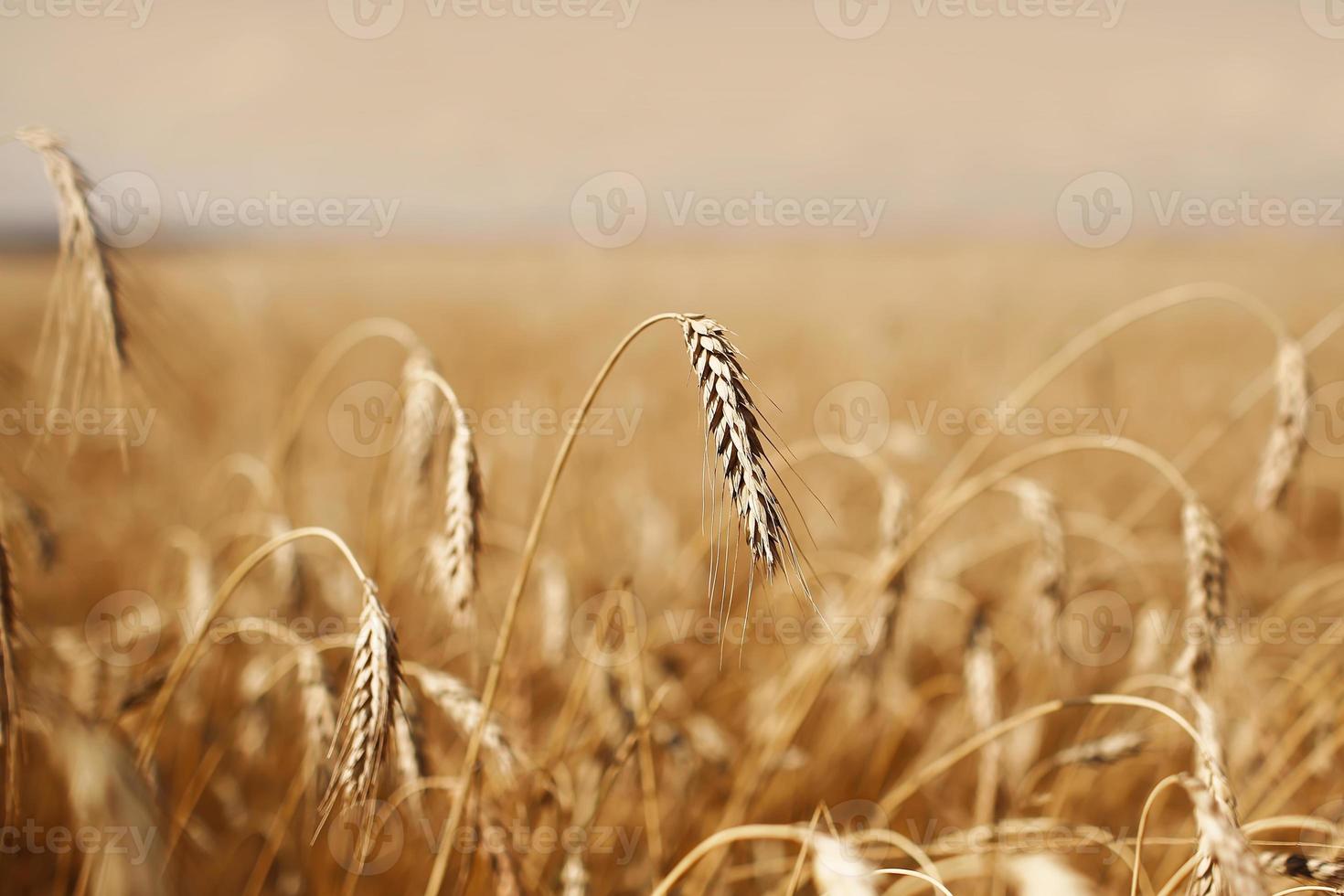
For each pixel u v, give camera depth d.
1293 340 3.63
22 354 10.39
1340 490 7.50
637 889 3.64
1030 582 4.96
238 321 9.20
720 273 27.14
